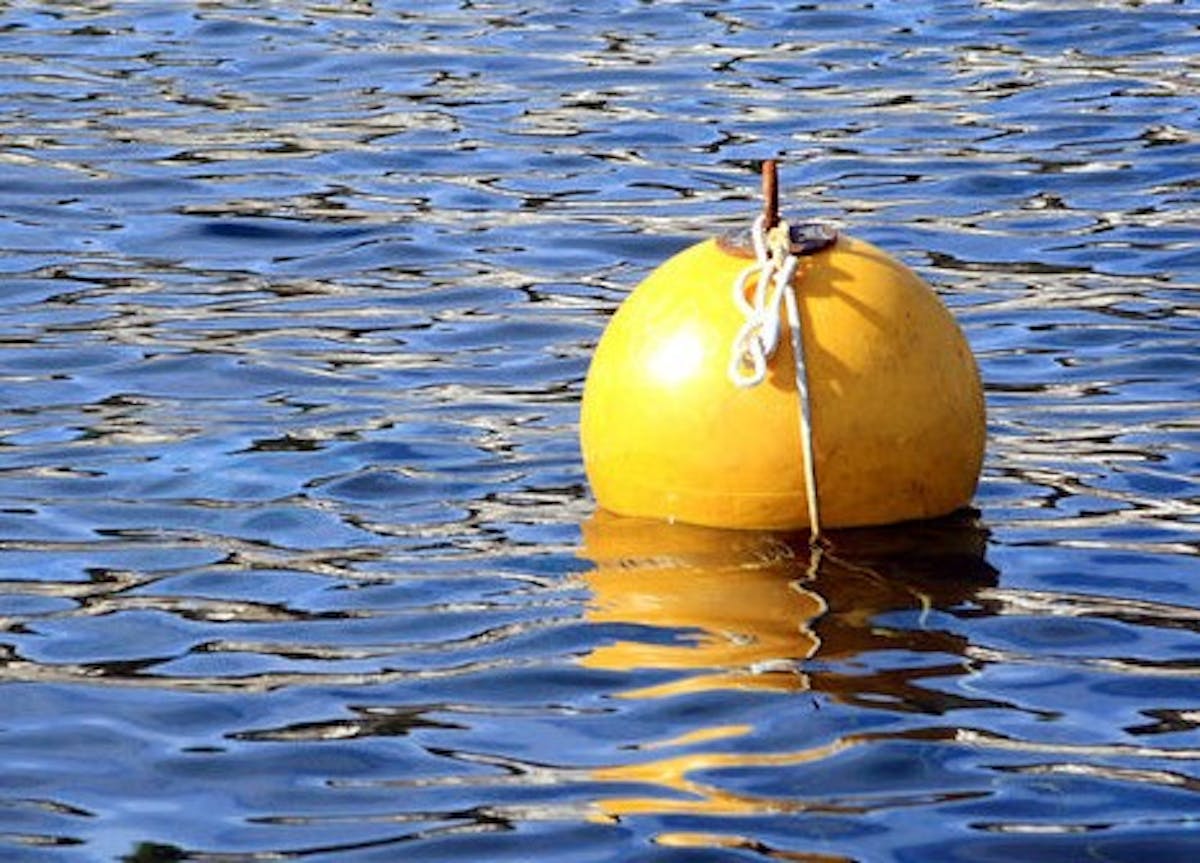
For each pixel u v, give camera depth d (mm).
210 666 18188
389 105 36594
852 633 18422
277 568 20062
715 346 20000
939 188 32188
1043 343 26000
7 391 24672
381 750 16797
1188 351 25562
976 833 15508
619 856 15273
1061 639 18375
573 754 16641
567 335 26609
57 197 32031
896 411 19969
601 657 18125
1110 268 28625
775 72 38375
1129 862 15172
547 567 19797
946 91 37062
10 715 17406
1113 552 20062
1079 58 38688
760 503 20031
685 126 35469
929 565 19656
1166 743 16750
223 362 25609
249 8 42688
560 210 31578
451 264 29344
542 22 41781
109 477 22203
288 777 16453
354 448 22922
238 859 15344
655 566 19641
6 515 21297
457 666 18078
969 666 17875
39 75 38219
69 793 16250
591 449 20797
